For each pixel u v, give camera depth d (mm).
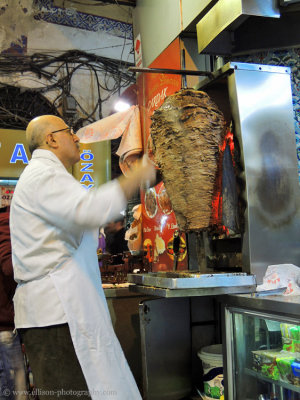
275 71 2346
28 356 1978
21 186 2008
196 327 2785
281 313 1772
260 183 2217
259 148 2244
